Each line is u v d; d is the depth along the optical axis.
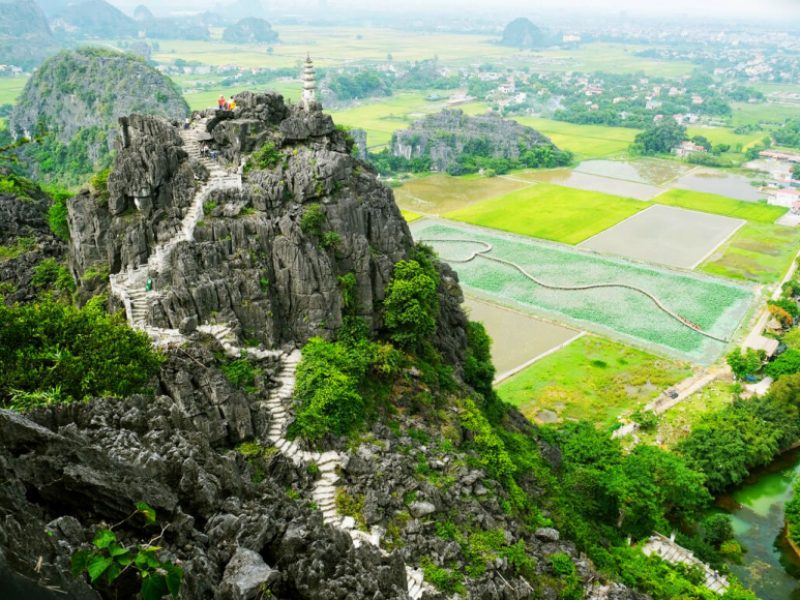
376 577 42.47
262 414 65.88
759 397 128.75
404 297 81.44
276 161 84.50
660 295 178.88
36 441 34.84
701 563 86.12
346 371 72.75
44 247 97.44
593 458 98.06
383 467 64.06
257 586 34.00
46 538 28.14
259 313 74.25
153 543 34.50
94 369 53.91
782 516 106.00
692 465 109.19
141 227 79.88
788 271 199.88
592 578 67.81
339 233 80.31
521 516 72.38
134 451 39.75
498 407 98.56
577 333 156.62
